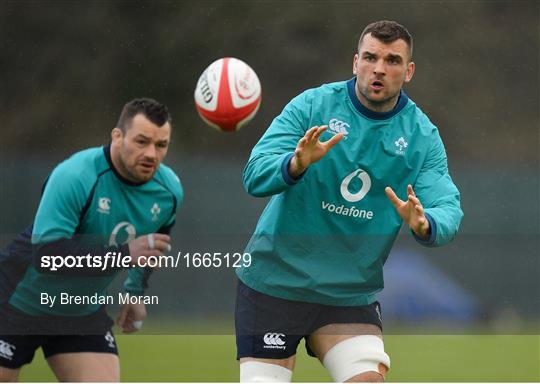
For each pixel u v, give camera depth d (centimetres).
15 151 2431
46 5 2522
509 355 2598
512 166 2600
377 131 1423
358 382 1373
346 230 1447
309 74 2583
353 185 1429
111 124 2506
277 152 1390
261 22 2594
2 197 2358
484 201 2516
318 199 1434
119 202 1505
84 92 2509
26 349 1475
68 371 1460
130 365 2234
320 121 1429
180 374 2134
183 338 2614
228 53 2562
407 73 1440
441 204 1397
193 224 2189
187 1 2547
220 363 2272
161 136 1489
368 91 1390
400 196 1439
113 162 1495
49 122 2481
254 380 1401
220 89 1493
